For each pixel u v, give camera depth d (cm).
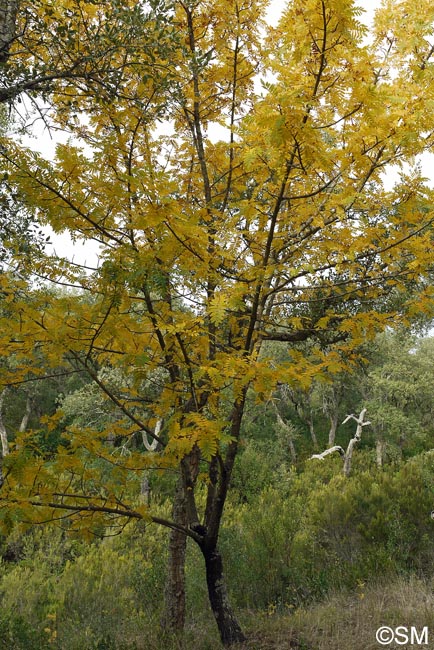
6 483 284
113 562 862
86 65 278
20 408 2075
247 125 238
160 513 1077
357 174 305
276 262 340
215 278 283
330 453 1808
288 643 417
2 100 265
